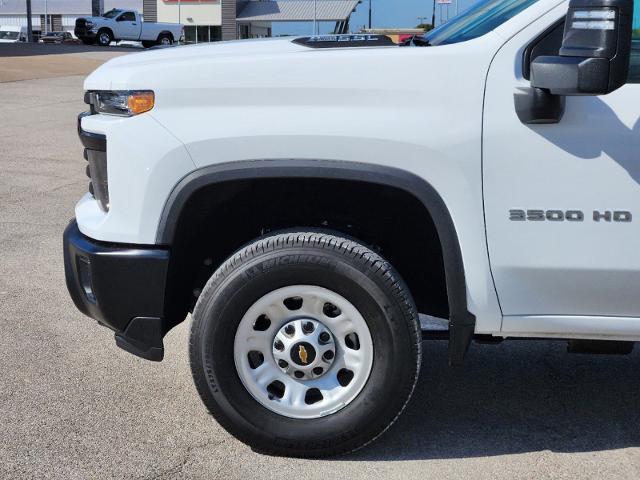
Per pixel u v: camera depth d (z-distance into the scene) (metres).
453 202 2.83
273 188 3.10
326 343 3.00
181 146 2.88
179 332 4.47
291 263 2.89
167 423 3.36
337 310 3.00
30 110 13.92
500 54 2.81
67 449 3.12
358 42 3.19
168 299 3.07
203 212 3.07
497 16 3.04
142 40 41.69
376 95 2.83
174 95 2.90
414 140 2.80
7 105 14.49
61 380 3.75
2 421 3.33
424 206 2.92
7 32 57.34
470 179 2.81
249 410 3.02
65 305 4.81
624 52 2.47
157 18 57.72
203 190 2.96
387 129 2.80
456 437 3.31
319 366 3.01
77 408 3.47
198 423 3.37
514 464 3.09
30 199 7.68
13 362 3.95
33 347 4.14
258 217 3.27
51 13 74.00
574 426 3.43
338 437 3.01
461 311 2.92
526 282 2.88
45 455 3.07
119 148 2.94
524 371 4.02
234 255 2.97
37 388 3.66
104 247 3.01
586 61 2.48
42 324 4.48
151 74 2.92
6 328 4.40
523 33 2.80
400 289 2.91
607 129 2.75
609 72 2.47
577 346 3.20
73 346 4.18
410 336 2.93
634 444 3.27
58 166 9.34
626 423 3.47
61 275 5.40
